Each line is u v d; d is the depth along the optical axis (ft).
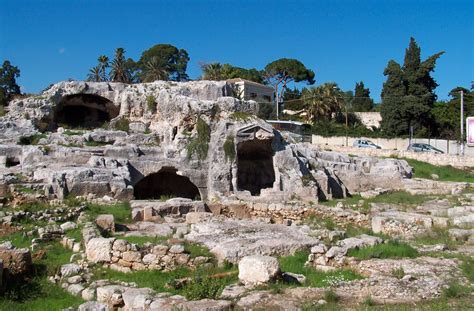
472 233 62.59
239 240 52.44
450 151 196.75
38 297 40.68
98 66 258.98
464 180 139.54
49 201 78.64
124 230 67.67
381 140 211.82
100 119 143.33
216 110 112.78
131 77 281.95
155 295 36.63
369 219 79.97
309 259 48.67
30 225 65.67
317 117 265.34
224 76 289.94
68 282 43.73
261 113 256.93
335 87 277.44
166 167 106.73
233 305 33.55
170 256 47.01
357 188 125.18
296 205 87.15
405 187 125.39
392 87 233.76
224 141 108.27
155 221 77.00
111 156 104.63
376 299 36.29
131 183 97.09
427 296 37.22
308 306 33.83
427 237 64.08
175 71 325.42
